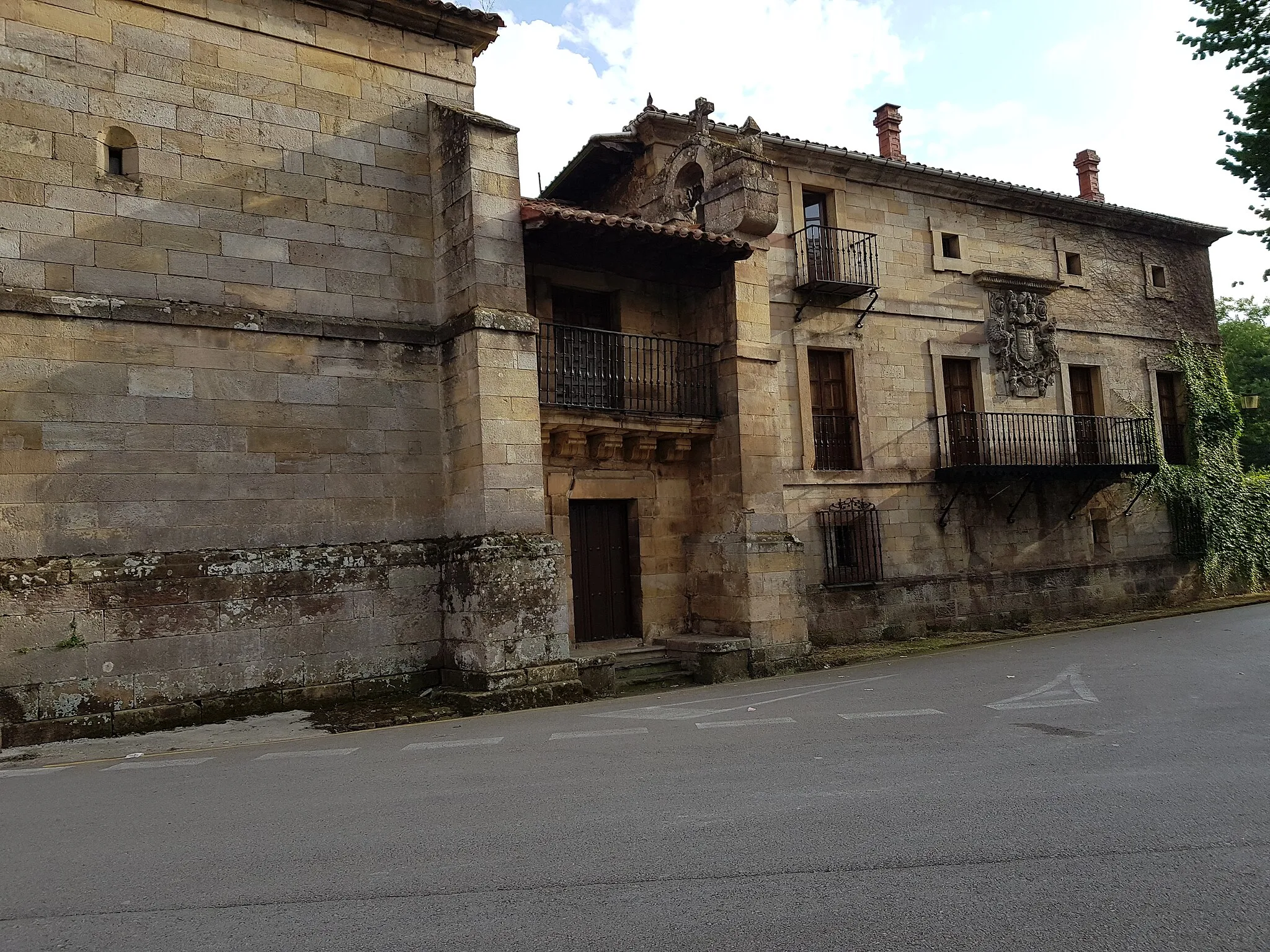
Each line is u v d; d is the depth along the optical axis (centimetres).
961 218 1961
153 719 927
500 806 559
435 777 653
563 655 1106
